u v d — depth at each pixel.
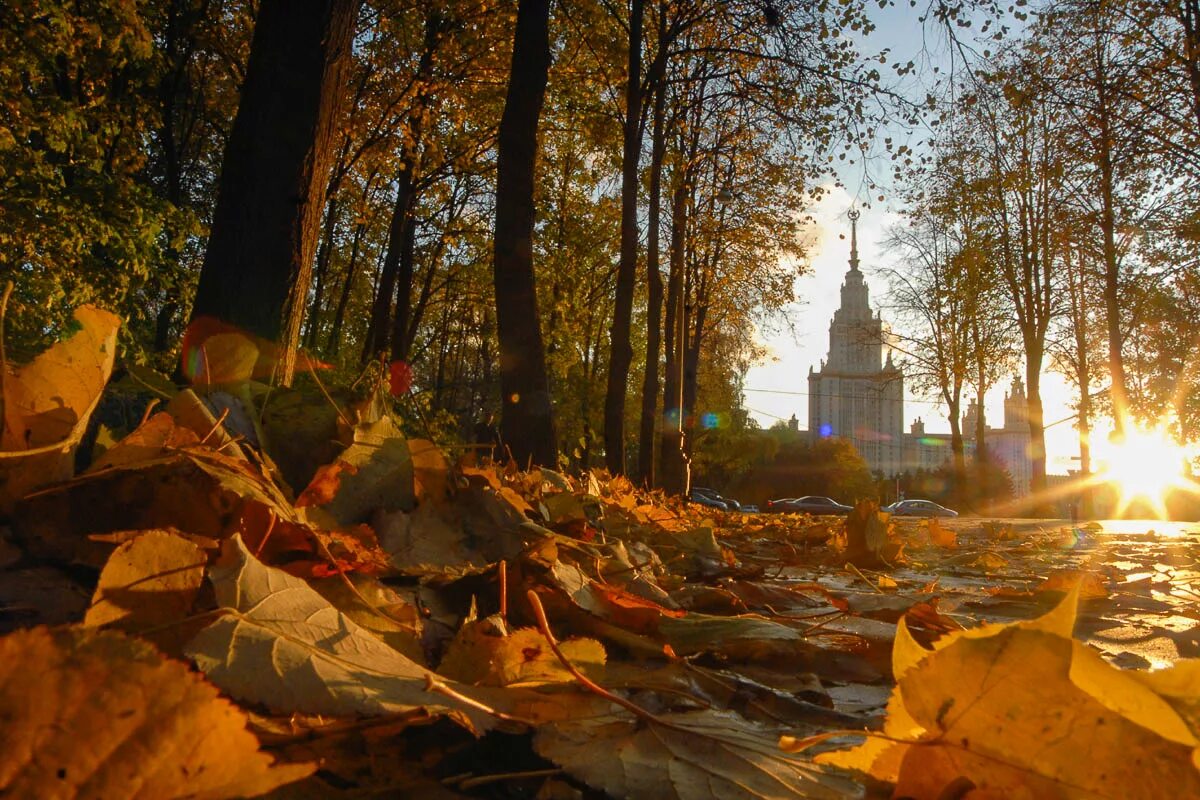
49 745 0.57
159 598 1.06
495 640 1.24
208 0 15.84
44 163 10.53
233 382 2.05
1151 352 37.66
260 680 0.92
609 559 2.29
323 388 2.10
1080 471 35.72
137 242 11.13
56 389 1.45
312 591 1.13
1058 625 0.75
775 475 80.56
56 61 12.51
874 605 2.52
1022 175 27.14
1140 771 0.72
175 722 0.61
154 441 1.48
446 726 1.17
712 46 16.80
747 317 30.80
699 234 23.48
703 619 2.00
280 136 4.46
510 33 17.08
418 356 31.44
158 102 15.52
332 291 31.20
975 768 0.81
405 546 1.85
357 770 1.00
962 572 5.05
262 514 1.46
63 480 1.44
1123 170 20.94
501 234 8.49
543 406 8.31
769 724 1.36
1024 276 32.72
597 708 1.22
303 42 4.57
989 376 39.06
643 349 37.47
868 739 0.86
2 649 0.56
